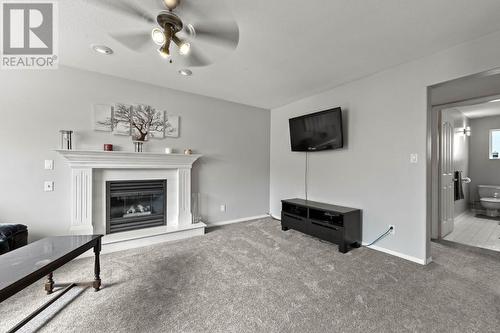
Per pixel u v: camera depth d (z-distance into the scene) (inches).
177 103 141.6
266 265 95.8
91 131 115.9
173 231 127.3
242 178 173.5
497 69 78.5
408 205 101.7
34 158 103.6
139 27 60.4
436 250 112.0
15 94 100.1
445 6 65.8
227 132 164.7
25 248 66.0
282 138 177.5
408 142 101.4
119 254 107.0
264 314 64.7
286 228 146.3
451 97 118.6
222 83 129.3
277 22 74.2
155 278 84.6
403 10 68.0
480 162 201.3
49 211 106.6
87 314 64.2
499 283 80.8
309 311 66.1
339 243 111.8
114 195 123.4
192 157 141.2
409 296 73.2
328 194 139.4
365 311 66.1
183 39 65.4
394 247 106.7
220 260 100.6
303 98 157.0
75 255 65.2
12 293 45.9
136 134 127.7
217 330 58.5
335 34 81.0
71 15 71.2
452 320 62.0
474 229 149.2
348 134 127.3
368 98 117.3
